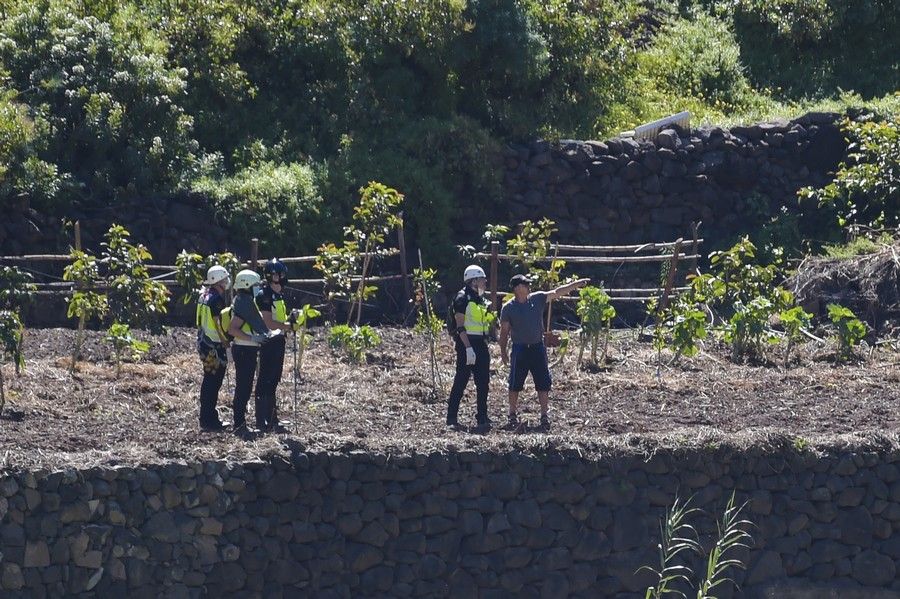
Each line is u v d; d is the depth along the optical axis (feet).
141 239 233.96
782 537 141.69
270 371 147.23
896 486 145.38
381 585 130.72
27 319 214.07
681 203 272.31
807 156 278.26
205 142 266.16
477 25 280.92
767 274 221.46
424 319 208.74
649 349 210.38
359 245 231.50
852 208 265.13
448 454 133.90
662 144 272.51
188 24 274.16
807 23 332.39
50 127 241.76
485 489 134.41
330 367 188.75
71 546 120.98
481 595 132.98
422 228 255.09
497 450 135.33
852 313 210.38
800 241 269.85
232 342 146.10
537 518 134.82
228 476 126.41
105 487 122.42
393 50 284.20
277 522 127.95
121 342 173.78
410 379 182.91
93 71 252.62
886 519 145.07
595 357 196.95
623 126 296.71
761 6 338.13
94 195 238.89
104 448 136.56
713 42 334.65
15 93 240.12
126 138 248.73
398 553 131.64
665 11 351.25
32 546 119.85
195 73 269.03
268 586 127.24
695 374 192.75
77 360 184.55
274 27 282.36
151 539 123.44
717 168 273.33
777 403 174.50
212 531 125.39
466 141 263.90
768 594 139.85
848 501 143.95
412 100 282.77
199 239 237.86
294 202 244.01
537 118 291.17
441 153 263.29
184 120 254.88
